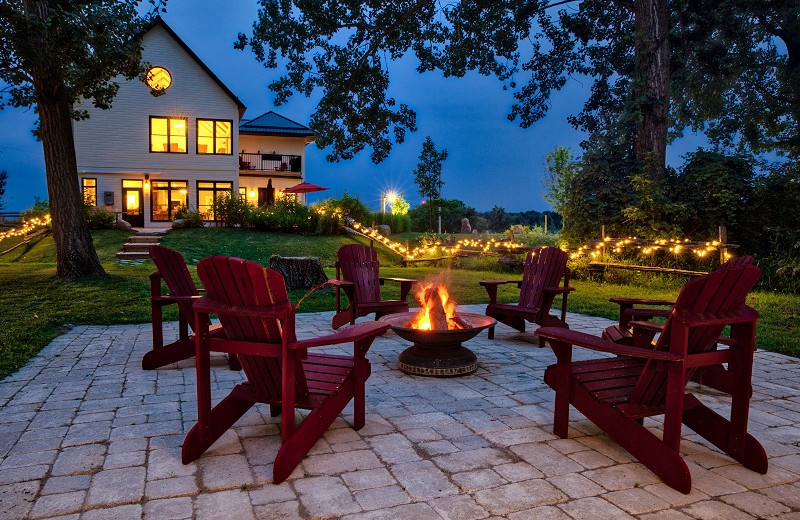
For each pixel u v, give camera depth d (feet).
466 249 55.06
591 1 57.88
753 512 7.40
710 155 41.16
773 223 37.70
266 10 50.67
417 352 15.11
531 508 7.42
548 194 93.04
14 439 9.76
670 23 55.88
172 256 15.35
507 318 20.17
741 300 8.74
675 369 8.19
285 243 61.46
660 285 35.96
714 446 9.91
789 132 63.26
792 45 58.13
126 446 9.51
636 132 45.01
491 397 12.69
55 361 15.79
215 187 77.20
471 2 49.75
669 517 7.23
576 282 39.91
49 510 7.23
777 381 14.37
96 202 72.69
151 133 74.13
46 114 32.68
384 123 56.34
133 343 18.43
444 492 7.87
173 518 7.04
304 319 23.68
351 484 8.10
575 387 9.99
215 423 9.41
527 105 63.46
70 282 32.22
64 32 27.68
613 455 9.32
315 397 9.49
